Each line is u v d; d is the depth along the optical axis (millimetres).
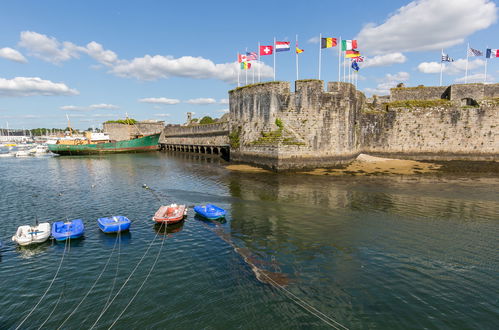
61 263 13047
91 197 25078
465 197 22625
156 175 36031
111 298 10406
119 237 15891
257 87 38375
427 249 13695
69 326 9047
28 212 20828
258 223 17531
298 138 35469
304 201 22016
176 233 16297
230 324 8969
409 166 36625
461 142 38094
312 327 8805
